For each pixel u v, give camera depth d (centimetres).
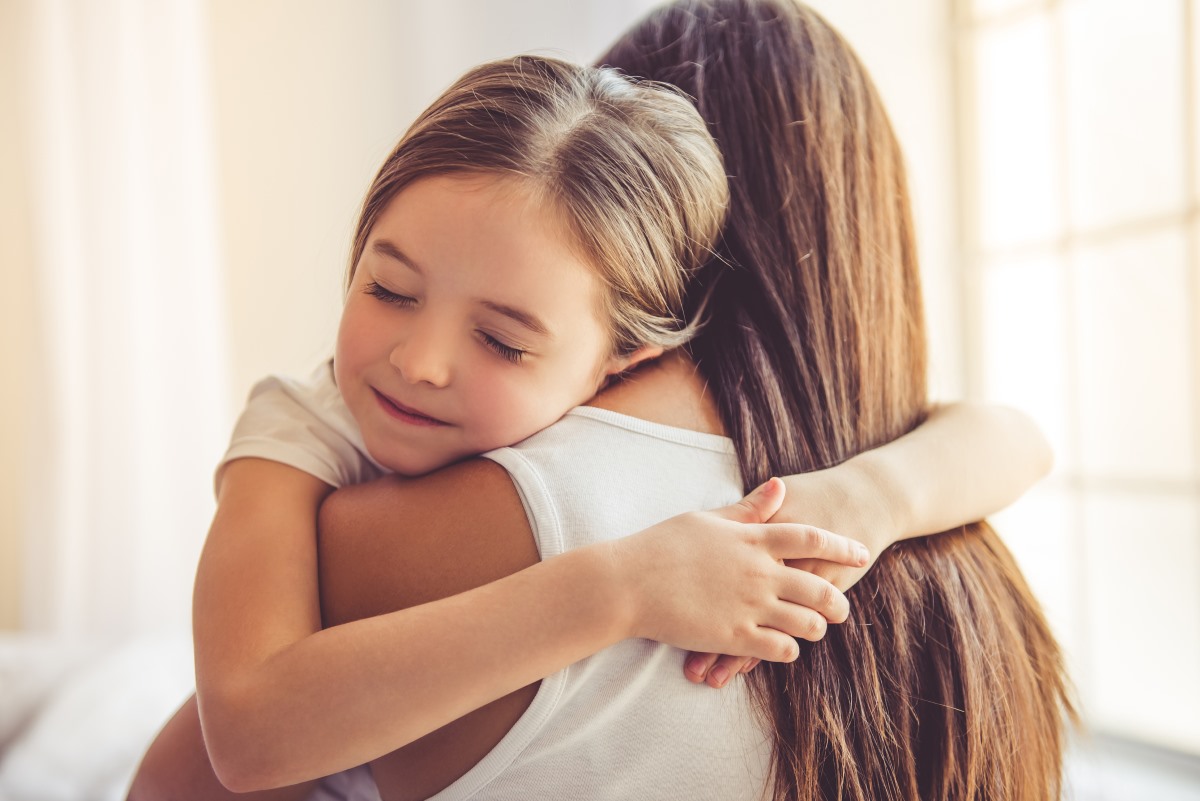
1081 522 211
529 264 58
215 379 253
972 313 224
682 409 64
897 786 61
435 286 59
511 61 66
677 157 65
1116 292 204
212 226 256
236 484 63
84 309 255
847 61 77
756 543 58
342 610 58
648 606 54
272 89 268
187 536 251
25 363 283
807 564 60
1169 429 196
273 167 267
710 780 58
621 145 62
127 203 252
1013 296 221
